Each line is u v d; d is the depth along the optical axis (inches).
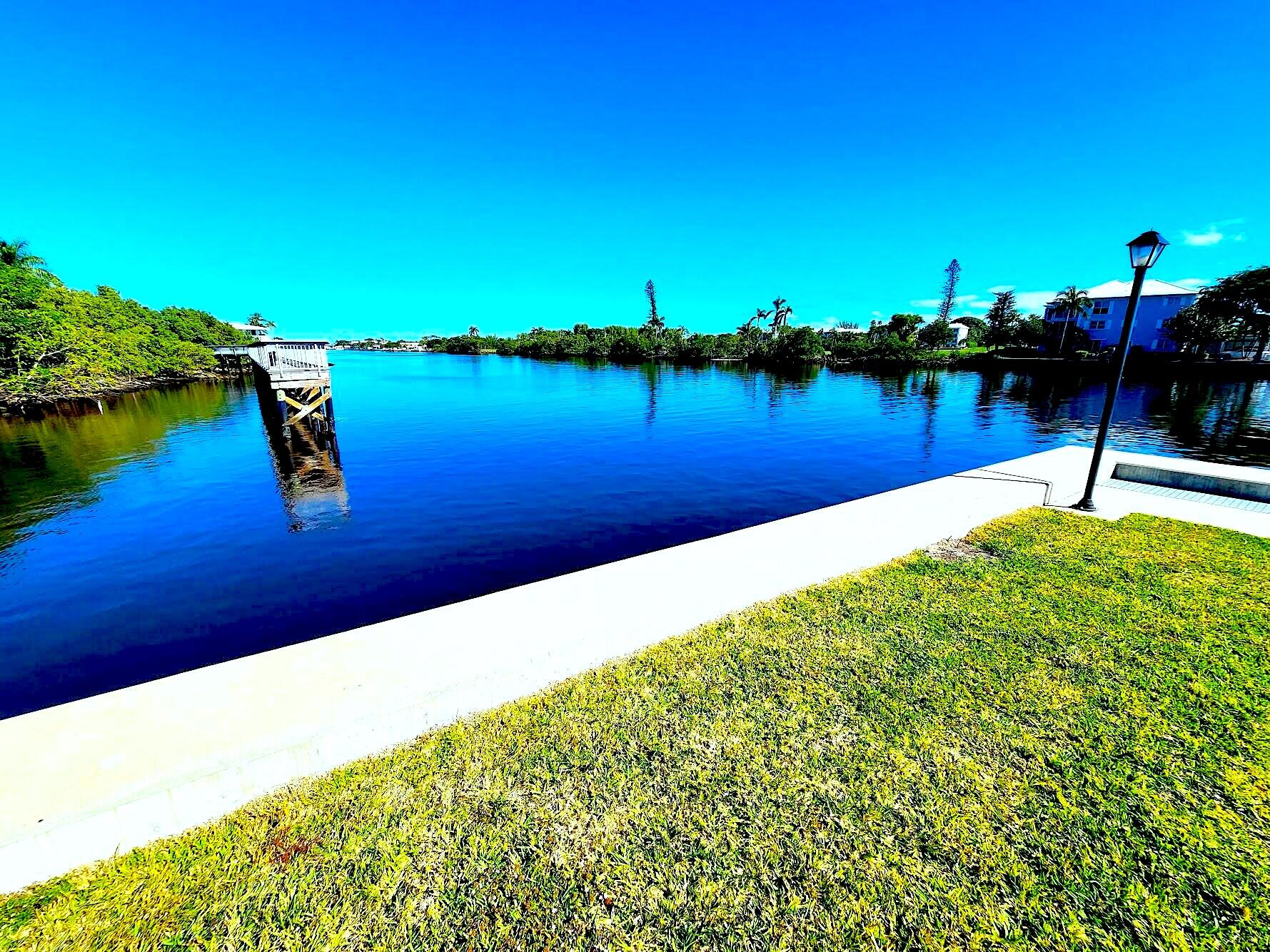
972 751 98.0
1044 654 126.8
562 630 128.2
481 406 888.9
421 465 471.5
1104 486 273.0
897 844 81.1
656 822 85.6
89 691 166.4
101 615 210.7
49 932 72.1
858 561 178.9
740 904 73.5
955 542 198.7
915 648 130.6
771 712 110.0
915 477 426.3
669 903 73.9
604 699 115.7
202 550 275.7
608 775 94.9
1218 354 1765.5
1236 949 67.0
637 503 355.9
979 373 1531.7
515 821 86.5
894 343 1833.2
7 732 95.8
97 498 375.9
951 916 71.5
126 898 76.2
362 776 96.6
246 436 650.8
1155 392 1034.7
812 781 92.4
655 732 104.9
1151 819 84.0
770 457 498.0
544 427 668.7
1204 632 134.2
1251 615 141.9
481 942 69.7
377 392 1155.9
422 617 135.9
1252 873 76.0
